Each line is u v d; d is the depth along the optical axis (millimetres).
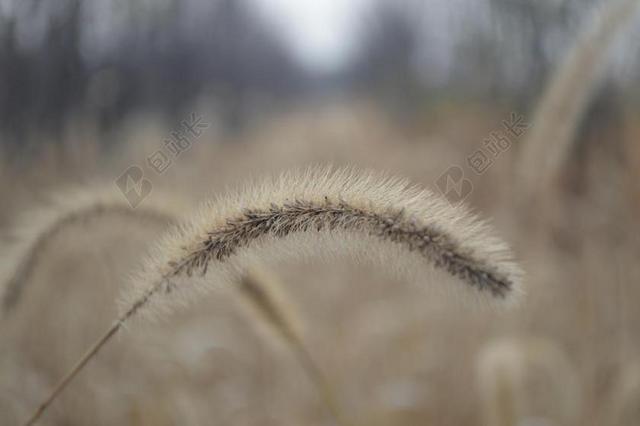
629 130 6359
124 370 4051
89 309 4098
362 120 21328
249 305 2797
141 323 1974
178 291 1898
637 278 4594
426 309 5262
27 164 6711
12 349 3695
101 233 3477
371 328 5367
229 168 9914
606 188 6109
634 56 5824
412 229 1649
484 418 3777
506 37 9961
